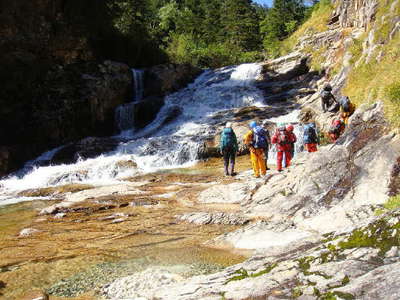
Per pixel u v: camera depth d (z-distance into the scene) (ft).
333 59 79.30
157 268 16.51
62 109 70.23
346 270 9.02
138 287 13.71
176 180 43.91
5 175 53.21
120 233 23.18
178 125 72.84
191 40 189.98
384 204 20.44
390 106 29.17
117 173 50.03
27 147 61.57
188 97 85.81
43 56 76.89
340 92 62.95
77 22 85.92
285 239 18.86
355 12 86.02
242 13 233.35
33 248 20.90
